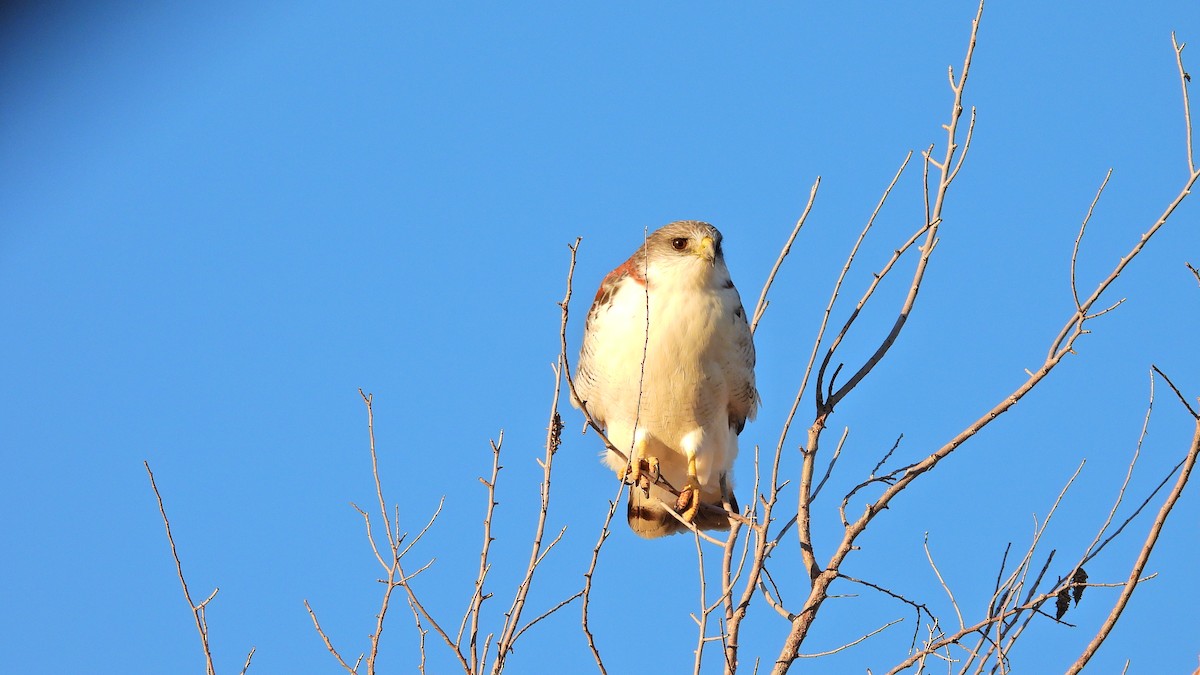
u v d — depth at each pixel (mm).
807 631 9250
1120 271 8984
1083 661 8180
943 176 9648
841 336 9844
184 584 9297
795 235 10312
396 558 9219
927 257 9805
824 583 9328
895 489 9500
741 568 9141
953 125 9602
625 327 12688
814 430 9773
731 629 8945
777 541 9016
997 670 8680
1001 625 8789
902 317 9875
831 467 9914
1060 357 9070
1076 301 9172
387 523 9383
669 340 12523
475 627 8734
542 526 8875
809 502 9656
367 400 9672
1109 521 9297
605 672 8742
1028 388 9172
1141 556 8125
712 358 12664
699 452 13133
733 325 12703
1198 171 8766
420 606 9070
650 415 12992
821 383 9852
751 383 13227
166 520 9461
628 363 12711
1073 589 9039
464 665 8688
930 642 9125
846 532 9516
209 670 9117
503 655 8602
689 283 12578
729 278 13039
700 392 12797
